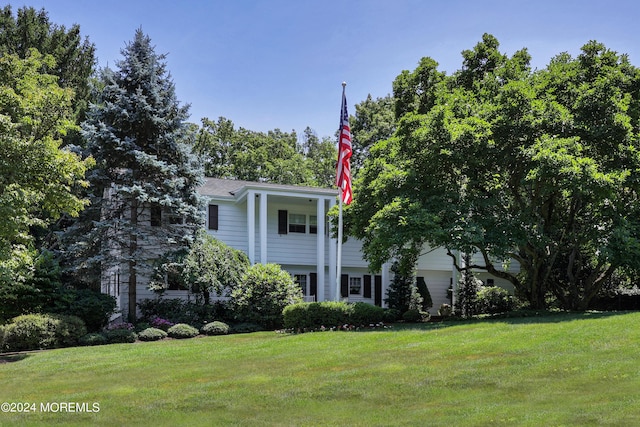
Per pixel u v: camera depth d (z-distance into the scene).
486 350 10.97
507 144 17.84
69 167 13.92
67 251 20.31
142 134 21.69
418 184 18.20
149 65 21.75
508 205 19.05
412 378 9.30
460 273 27.25
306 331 17.72
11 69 14.04
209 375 10.45
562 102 18.55
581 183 15.57
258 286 21.27
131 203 21.41
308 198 25.69
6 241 13.86
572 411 6.99
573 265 23.53
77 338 16.95
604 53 19.08
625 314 14.56
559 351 10.23
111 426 7.41
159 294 22.78
